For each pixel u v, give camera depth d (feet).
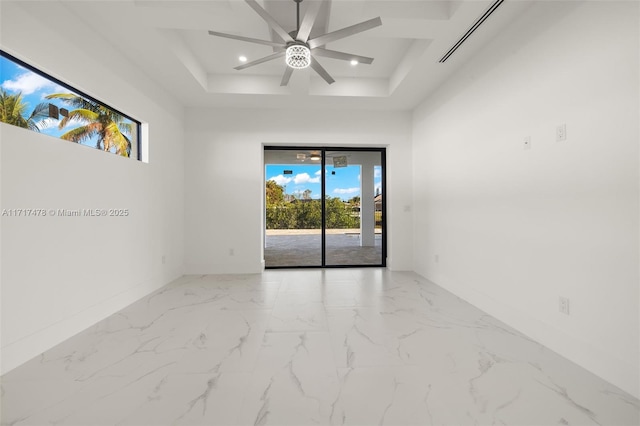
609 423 4.36
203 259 14.28
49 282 6.70
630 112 5.11
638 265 5.01
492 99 8.75
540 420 4.42
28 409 4.64
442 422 4.39
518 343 6.95
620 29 5.24
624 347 5.19
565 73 6.32
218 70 12.30
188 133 14.19
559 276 6.48
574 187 6.13
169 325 8.00
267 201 16.31
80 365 5.94
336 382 5.38
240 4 7.42
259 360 6.15
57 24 7.00
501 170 8.37
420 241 14.14
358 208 17.61
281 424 4.36
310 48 7.64
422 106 13.75
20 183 6.09
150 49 9.27
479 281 9.42
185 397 4.95
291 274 14.23
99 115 8.89
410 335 7.38
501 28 8.23
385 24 8.08
